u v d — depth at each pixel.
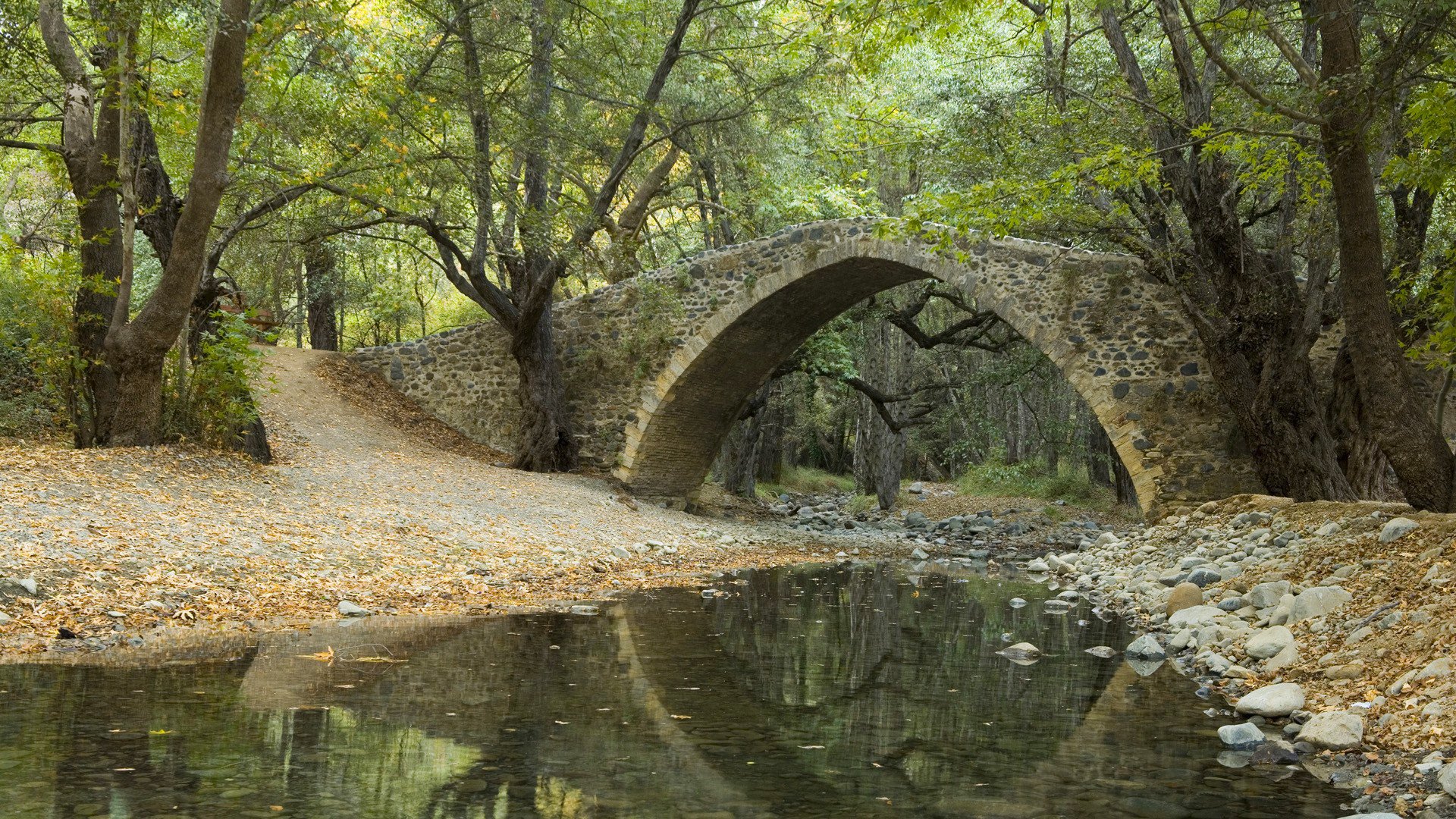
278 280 21.89
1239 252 13.83
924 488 35.97
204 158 10.62
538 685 5.41
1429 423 8.28
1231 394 14.05
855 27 11.00
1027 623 8.66
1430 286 9.85
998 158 14.56
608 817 3.29
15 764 3.56
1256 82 9.72
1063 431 30.06
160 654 5.80
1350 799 3.77
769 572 12.98
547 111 16.33
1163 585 10.13
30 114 14.09
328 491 12.80
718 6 16.56
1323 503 10.73
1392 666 5.45
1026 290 16.45
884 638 7.62
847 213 23.08
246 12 9.98
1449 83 7.32
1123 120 12.77
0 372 14.37
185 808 3.18
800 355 22.89
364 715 4.54
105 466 10.59
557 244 16.92
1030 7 12.72
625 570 11.87
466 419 21.27
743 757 4.12
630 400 19.97
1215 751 4.44
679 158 23.61
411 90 14.18
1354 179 7.81
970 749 4.37
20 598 6.48
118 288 12.91
